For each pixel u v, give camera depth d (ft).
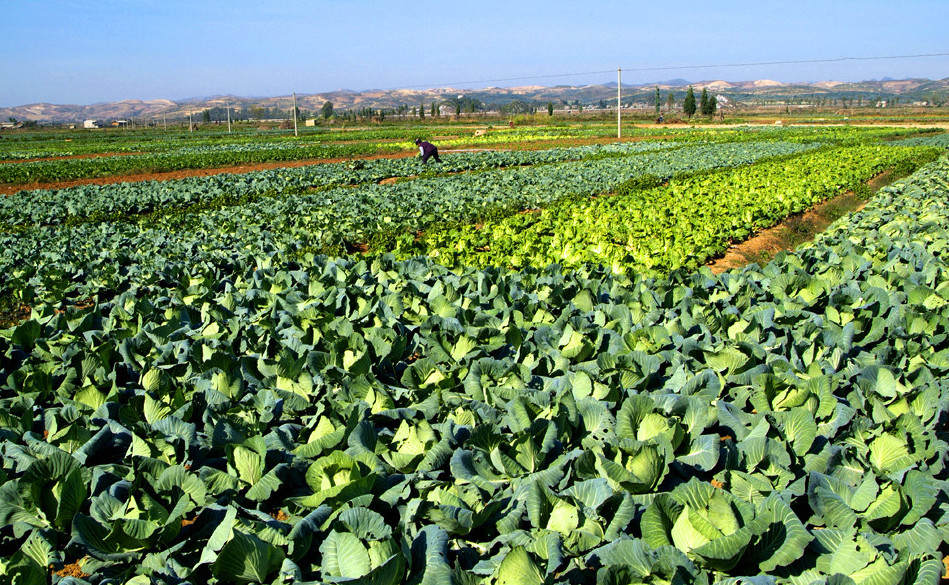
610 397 19.07
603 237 49.93
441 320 24.67
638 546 12.17
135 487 14.64
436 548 12.44
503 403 18.85
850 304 27.02
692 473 15.94
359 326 26.40
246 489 15.80
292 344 23.65
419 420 18.31
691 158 127.75
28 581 12.59
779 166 103.35
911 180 80.38
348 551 12.23
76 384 21.47
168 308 29.63
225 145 241.55
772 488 14.64
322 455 16.61
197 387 20.58
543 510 13.65
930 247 38.68
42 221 74.84
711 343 23.39
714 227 51.16
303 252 48.62
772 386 18.39
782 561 12.42
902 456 15.79
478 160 133.69
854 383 19.90
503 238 49.39
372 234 57.82
